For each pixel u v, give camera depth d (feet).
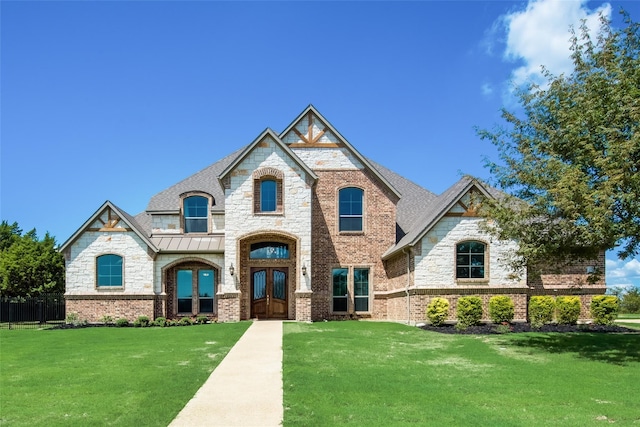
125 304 92.68
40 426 29.01
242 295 92.22
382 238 96.94
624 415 31.17
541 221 57.11
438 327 74.95
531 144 58.13
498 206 57.93
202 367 45.19
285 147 90.17
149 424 29.25
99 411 31.89
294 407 32.45
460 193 81.10
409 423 29.22
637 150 47.24
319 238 96.48
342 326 78.23
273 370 43.80
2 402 34.14
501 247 80.89
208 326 80.28
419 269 80.18
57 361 49.70
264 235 89.61
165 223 99.14
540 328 72.74
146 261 93.76
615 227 47.85
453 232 80.94
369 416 30.53
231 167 89.35
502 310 77.20
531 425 29.07
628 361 48.91
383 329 73.97
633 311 133.49
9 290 123.54
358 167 97.86
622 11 54.54
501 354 52.60
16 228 184.34
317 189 97.40
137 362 48.06
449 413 31.22
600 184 49.47
